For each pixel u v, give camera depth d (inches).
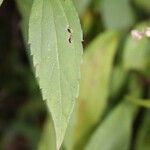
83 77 18.2
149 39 19.1
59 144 12.2
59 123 12.2
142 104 19.1
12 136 22.0
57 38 12.5
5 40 21.6
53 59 12.4
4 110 22.1
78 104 18.2
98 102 18.5
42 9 12.5
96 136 18.6
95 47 18.6
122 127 19.1
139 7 19.7
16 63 21.6
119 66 19.4
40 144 18.2
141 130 19.7
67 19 12.5
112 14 19.4
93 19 19.7
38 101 21.2
